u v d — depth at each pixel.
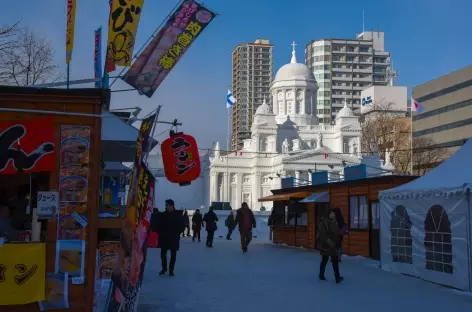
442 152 78.44
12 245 6.71
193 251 22.53
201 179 88.25
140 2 9.70
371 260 18.55
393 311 9.43
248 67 180.25
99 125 7.13
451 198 12.48
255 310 9.41
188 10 10.46
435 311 9.48
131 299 7.06
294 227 26.25
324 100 145.25
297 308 9.60
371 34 151.00
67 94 6.99
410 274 14.28
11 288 6.67
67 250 6.98
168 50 10.48
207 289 11.70
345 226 14.22
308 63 151.38
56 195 6.96
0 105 6.87
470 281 11.69
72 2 9.29
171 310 9.35
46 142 6.96
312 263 17.48
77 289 6.96
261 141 89.81
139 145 7.17
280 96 98.81
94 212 7.07
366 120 97.88
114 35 9.64
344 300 10.45
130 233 7.16
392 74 129.75
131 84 10.36
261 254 21.11
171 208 14.14
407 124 94.94
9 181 8.35
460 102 86.25
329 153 77.25
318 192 23.70
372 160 57.53
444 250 12.73
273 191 30.31
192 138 10.22
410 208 14.35
